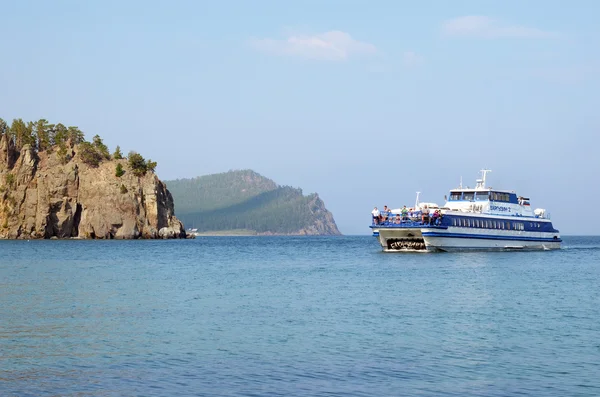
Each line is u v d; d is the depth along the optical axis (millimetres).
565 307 57781
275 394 30828
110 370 34875
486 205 131625
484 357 38250
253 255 149625
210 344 41250
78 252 160125
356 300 61688
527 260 116562
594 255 138500
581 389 32094
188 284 76250
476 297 64312
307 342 41938
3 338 42844
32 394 30641
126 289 70375
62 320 49656
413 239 129500
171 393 30891
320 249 190875
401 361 37125
